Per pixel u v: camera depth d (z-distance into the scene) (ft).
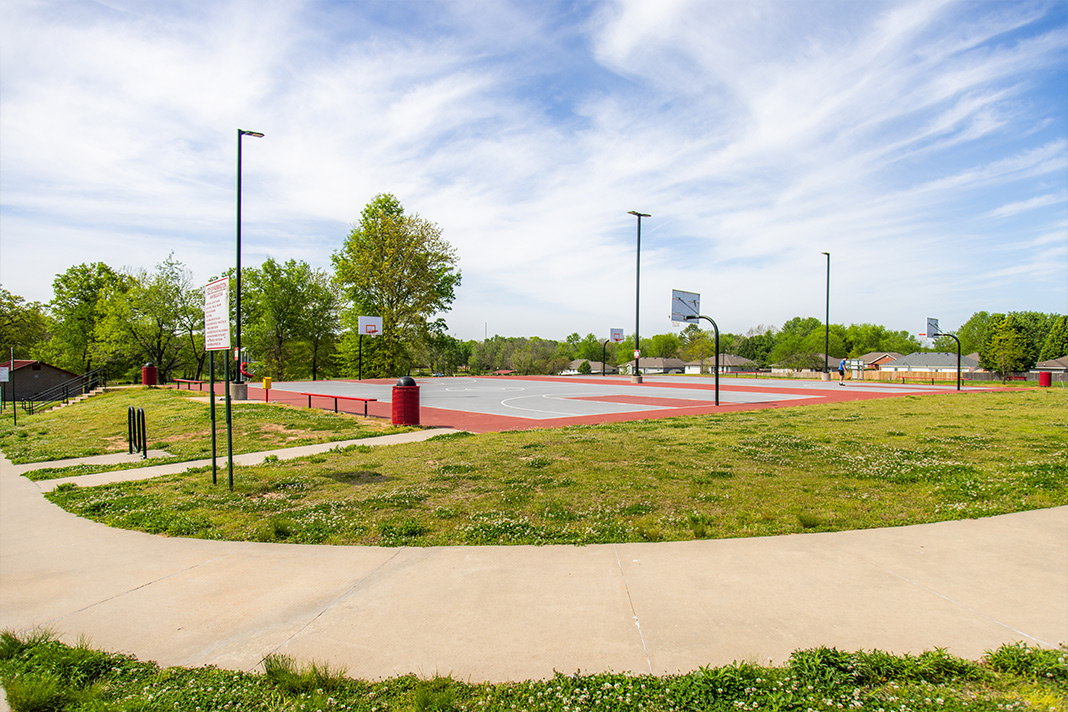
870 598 14.32
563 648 12.09
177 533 21.42
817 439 41.22
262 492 27.45
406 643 12.49
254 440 46.73
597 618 13.46
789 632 12.59
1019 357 217.56
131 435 43.14
